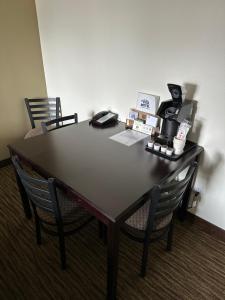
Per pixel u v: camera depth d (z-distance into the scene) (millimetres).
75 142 1745
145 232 1384
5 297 1460
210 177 1780
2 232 1901
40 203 1404
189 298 1467
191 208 1988
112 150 1633
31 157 1527
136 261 1692
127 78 1975
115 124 2107
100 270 1628
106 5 1846
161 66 1720
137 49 1806
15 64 2547
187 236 1902
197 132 1709
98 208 1104
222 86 1483
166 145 1602
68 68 2475
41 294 1479
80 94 2490
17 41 2479
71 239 1855
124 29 1818
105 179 1308
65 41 2350
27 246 1789
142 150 1642
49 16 2375
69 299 1454
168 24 1569
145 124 1879
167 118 1610
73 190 1221
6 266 1644
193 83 1601
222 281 1568
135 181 1297
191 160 1590
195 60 1535
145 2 1620
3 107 2609
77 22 2133
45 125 1985
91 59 2186
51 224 1495
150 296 1475
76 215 1494
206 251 1778
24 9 2416
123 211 1082
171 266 1661
